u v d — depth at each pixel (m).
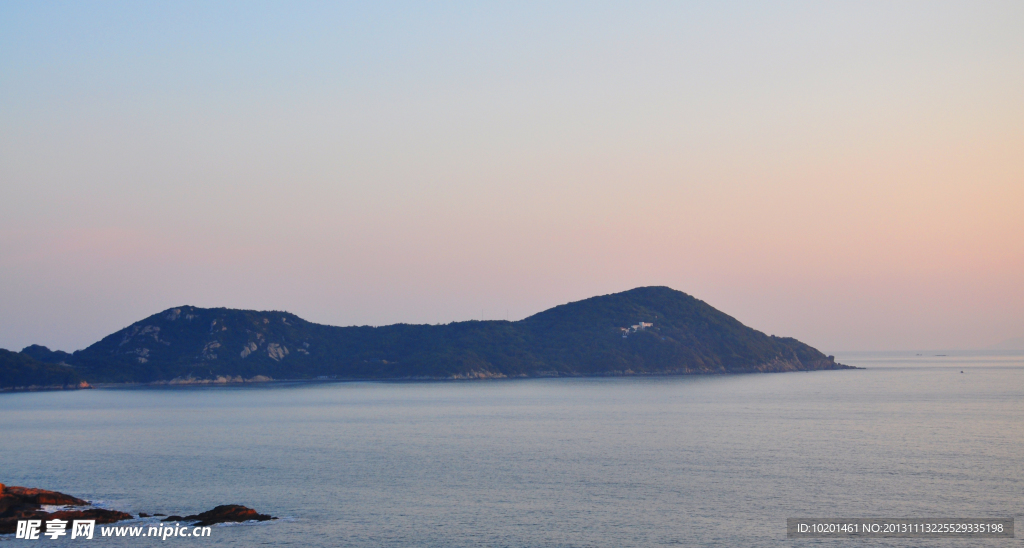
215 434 148.12
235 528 69.31
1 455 119.06
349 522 71.44
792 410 185.75
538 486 87.12
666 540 65.38
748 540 65.50
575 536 66.56
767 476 92.06
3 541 64.69
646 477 92.00
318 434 145.50
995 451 110.88
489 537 66.31
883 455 107.62
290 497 82.31
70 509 73.88
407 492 84.44
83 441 138.00
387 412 199.12
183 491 86.50
